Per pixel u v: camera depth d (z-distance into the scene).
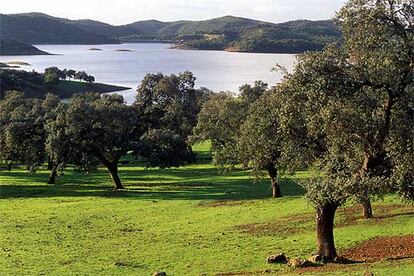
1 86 182.75
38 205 56.09
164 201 56.72
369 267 25.25
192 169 88.44
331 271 25.20
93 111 66.00
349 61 26.47
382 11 24.48
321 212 28.89
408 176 26.09
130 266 31.00
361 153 28.58
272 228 40.12
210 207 51.81
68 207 54.28
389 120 26.81
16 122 71.06
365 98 26.47
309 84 26.22
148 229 42.75
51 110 73.44
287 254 32.28
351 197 26.56
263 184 67.94
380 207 44.16
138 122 75.75
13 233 42.00
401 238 33.47
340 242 34.28
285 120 30.14
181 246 36.00
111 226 44.38
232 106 77.56
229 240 37.12
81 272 29.80
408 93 25.81
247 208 49.69
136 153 69.56
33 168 73.62
